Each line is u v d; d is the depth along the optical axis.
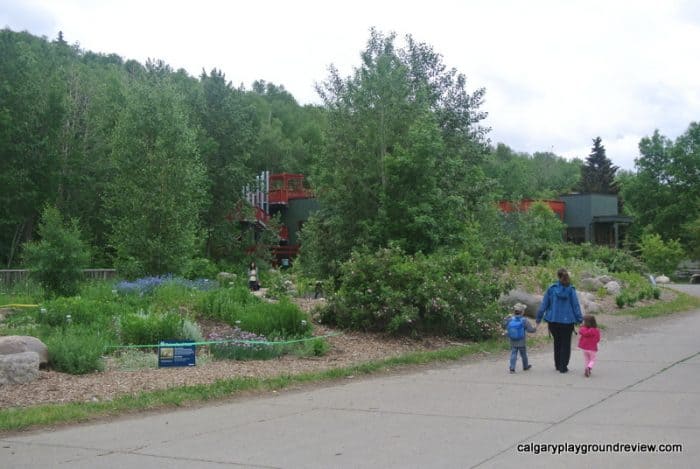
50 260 18.09
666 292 30.58
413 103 22.12
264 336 13.71
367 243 19.83
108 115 45.66
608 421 7.70
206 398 9.39
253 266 29.75
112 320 14.52
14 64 43.12
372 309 15.20
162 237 29.11
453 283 15.46
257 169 60.97
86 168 45.28
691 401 8.78
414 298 15.05
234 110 47.84
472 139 28.94
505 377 11.05
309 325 14.45
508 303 19.81
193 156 37.00
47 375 10.39
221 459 6.47
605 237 54.62
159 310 15.77
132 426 7.91
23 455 6.71
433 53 29.19
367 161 21.06
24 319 14.65
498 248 29.80
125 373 10.85
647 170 68.31
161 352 11.46
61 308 14.59
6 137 40.09
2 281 23.77
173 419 8.25
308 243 22.77
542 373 11.38
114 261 29.67
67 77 50.41
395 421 7.95
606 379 10.60
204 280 24.58
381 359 12.62
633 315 21.52
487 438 7.04
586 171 88.00
